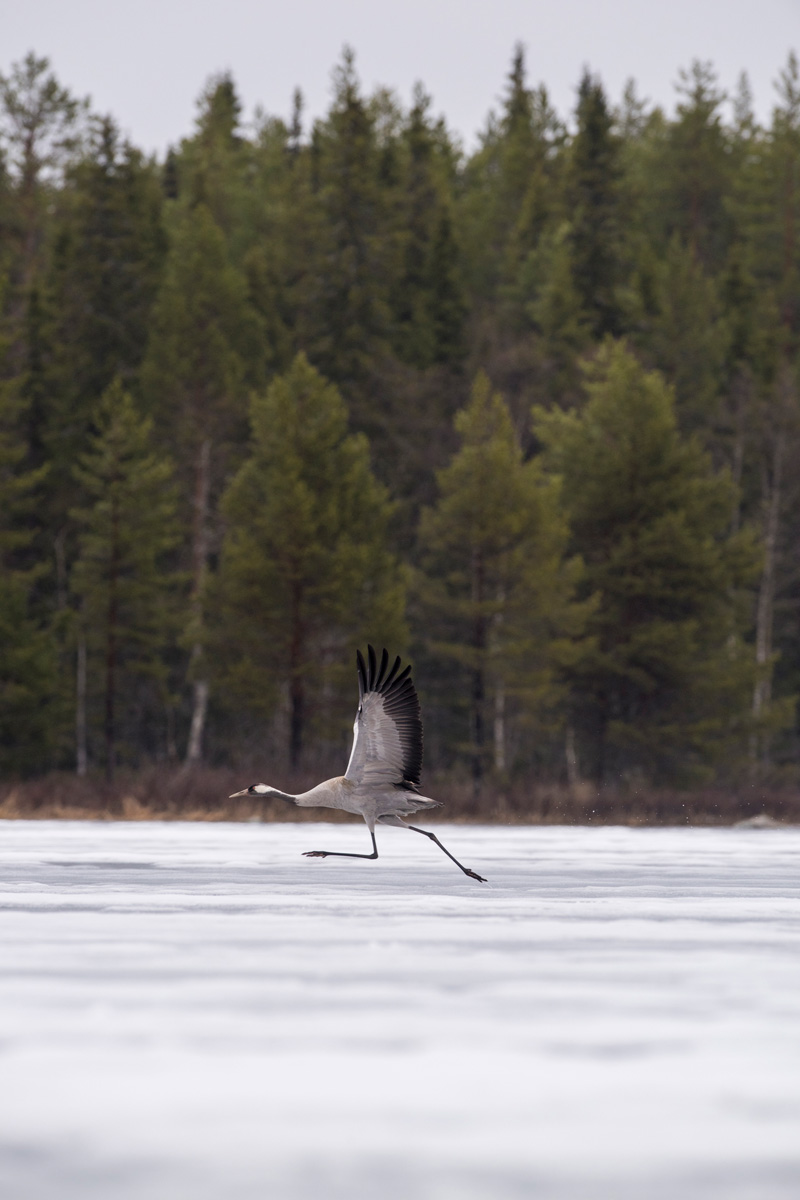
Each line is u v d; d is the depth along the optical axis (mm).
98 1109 7145
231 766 64500
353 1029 9000
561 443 63062
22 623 57094
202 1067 8000
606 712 56844
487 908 15555
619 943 12773
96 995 10055
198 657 53969
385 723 14141
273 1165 6266
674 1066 8078
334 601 51000
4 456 60031
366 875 20062
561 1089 7582
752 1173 6184
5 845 26766
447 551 54031
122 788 46688
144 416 67062
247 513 53719
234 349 71500
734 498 66062
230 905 15664
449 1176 6129
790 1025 9172
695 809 48250
